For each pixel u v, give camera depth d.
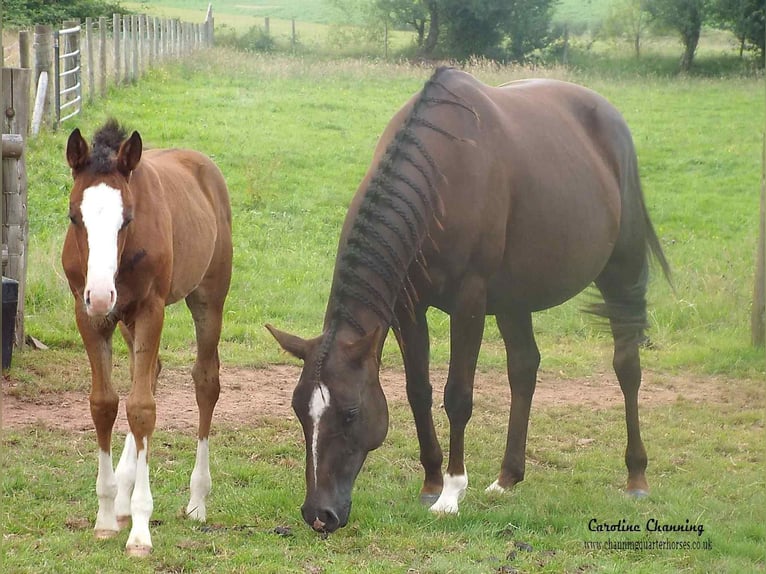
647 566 4.45
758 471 6.00
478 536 4.70
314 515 4.14
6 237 7.35
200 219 5.11
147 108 17.28
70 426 6.15
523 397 5.70
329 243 11.66
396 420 6.79
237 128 16.66
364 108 19.48
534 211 5.36
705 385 7.97
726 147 17.03
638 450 5.71
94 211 3.96
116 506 4.63
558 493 5.49
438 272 5.00
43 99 13.76
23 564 4.11
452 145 4.98
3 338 7.00
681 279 10.20
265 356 8.07
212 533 4.64
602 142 6.09
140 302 4.43
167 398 6.94
